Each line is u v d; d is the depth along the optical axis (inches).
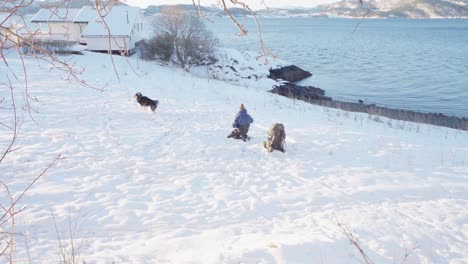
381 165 471.5
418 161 489.1
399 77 2160.4
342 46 3890.3
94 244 280.1
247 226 319.0
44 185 385.1
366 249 266.5
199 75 1664.6
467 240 294.8
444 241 290.8
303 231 303.3
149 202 364.2
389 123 800.3
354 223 320.2
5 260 236.7
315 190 398.6
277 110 854.5
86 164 448.8
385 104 1528.1
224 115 728.3
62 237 290.2
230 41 3479.3
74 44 1600.6
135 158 476.7
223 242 279.9
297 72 2116.1
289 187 406.6
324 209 355.9
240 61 1898.4
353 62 2758.4
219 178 427.5
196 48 1689.2
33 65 1031.0
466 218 333.7
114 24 1747.0
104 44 1688.0
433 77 2144.4
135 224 319.9
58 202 351.9
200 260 244.1
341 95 1701.5
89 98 775.1
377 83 1991.9
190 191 392.2
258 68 1915.6
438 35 5526.6
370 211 349.1
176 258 250.8
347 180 424.5
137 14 1909.4
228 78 1722.4
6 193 360.2
